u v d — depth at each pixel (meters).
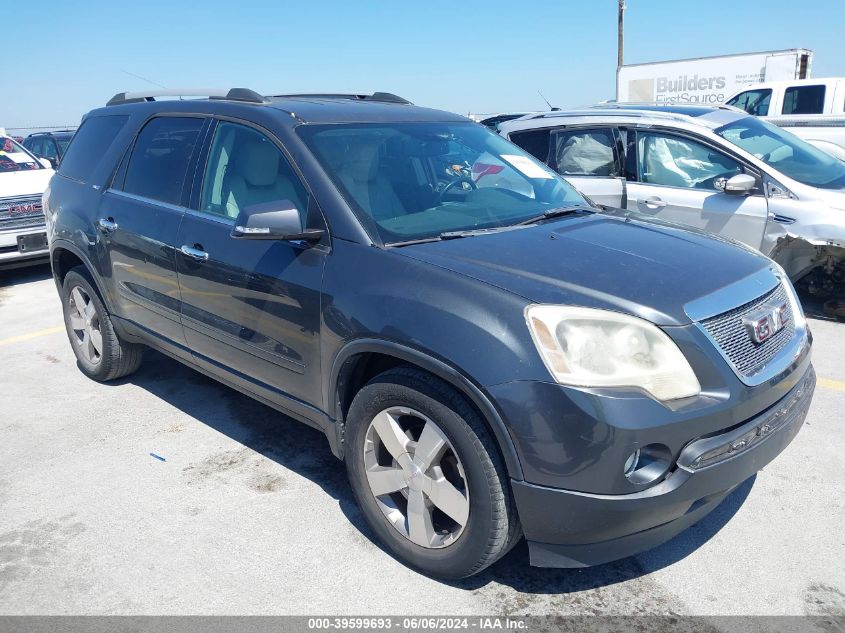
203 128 3.85
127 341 4.68
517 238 3.03
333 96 4.34
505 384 2.39
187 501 3.44
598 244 2.99
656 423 2.33
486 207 3.44
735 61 17.53
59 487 3.59
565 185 4.03
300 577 2.87
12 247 8.01
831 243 5.42
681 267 2.78
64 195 4.79
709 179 6.04
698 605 2.67
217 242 3.49
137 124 4.37
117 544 3.11
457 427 2.53
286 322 3.15
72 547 3.09
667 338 2.43
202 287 3.59
